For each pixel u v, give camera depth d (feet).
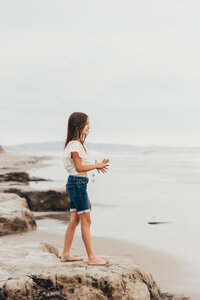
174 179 74.43
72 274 14.11
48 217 35.94
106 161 15.21
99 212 38.29
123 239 26.89
